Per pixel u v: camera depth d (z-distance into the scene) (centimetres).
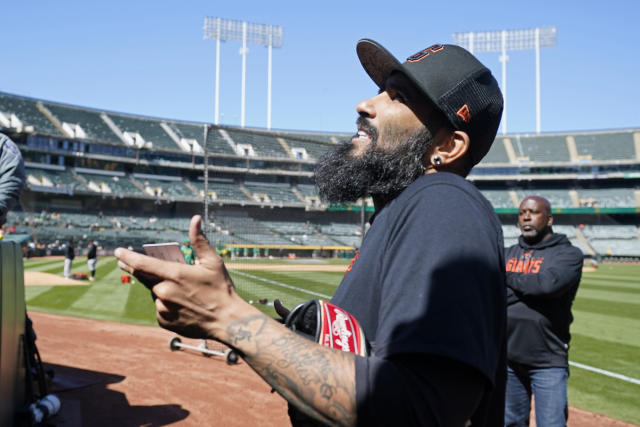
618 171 5369
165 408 509
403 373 78
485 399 91
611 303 1533
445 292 81
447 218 91
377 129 118
